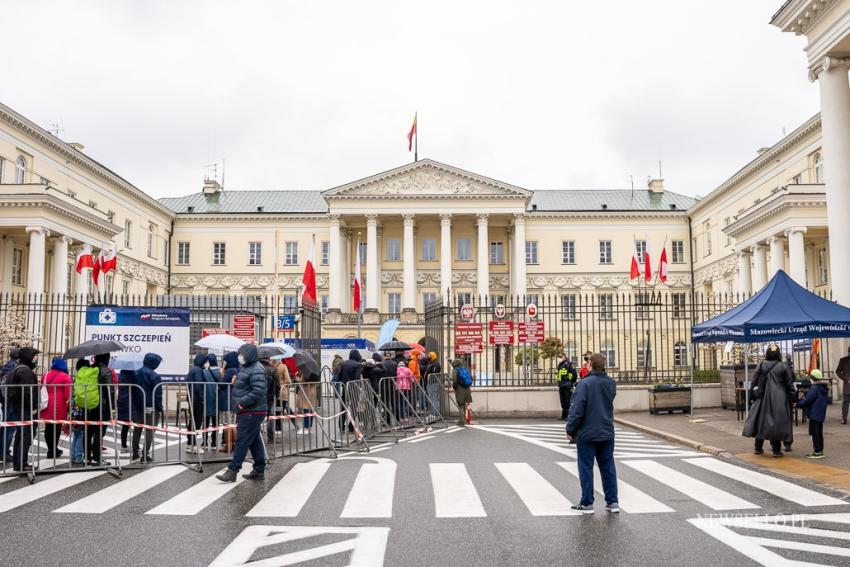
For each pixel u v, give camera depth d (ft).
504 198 204.03
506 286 215.72
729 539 25.67
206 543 25.49
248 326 86.74
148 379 46.62
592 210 214.90
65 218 133.08
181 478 39.37
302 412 55.72
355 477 39.34
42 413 43.39
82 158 152.56
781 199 118.73
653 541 25.50
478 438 58.13
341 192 204.13
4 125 127.44
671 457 46.16
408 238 203.82
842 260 72.38
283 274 214.07
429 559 23.45
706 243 201.87
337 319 194.49
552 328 205.67
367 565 22.84
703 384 78.13
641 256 214.48
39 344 114.32
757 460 43.27
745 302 61.11
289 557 23.72
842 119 73.56
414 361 74.23
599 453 30.83
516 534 26.63
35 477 39.75
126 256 180.04
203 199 229.45
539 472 40.60
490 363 141.28
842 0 70.28
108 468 41.78
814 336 53.21
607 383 30.99
